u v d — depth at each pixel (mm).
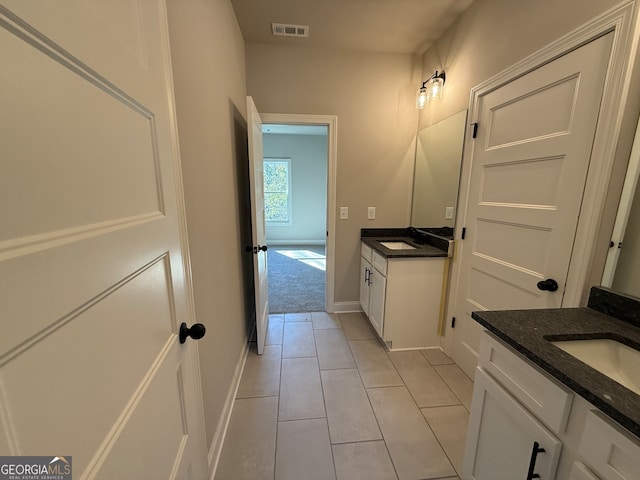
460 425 1526
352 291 2945
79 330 400
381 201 2777
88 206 425
